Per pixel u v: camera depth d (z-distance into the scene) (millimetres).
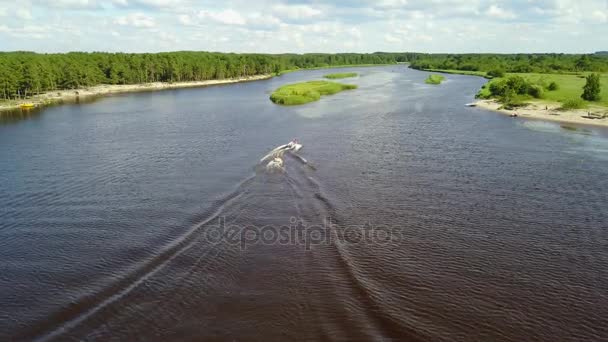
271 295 24703
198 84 181250
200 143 61812
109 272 27297
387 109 94188
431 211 36531
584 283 26453
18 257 29391
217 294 24828
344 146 58812
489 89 115375
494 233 32656
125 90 158750
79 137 67812
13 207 37906
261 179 44188
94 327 22281
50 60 159875
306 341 21109
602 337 22016
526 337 21891
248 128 73188
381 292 25172
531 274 27344
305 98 107750
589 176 45531
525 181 44000
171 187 42312
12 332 22109
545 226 33812
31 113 97625
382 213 36031
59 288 25797
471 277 26938
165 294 24875
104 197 39938
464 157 53000
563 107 87375
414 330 22078
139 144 61938
